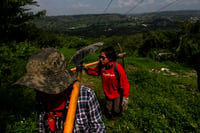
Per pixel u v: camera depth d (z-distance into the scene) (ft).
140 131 11.02
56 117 3.50
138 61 38.29
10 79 16.90
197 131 10.84
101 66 10.07
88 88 3.74
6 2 32.60
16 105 11.67
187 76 29.12
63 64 3.41
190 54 41.63
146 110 13.20
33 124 9.83
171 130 10.99
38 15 41.37
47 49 3.37
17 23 37.93
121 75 9.48
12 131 9.21
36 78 3.09
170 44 51.83
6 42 31.45
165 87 18.98
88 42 72.54
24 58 24.21
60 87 3.11
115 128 10.91
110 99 10.62
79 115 3.55
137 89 18.47
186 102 15.40
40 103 3.67
